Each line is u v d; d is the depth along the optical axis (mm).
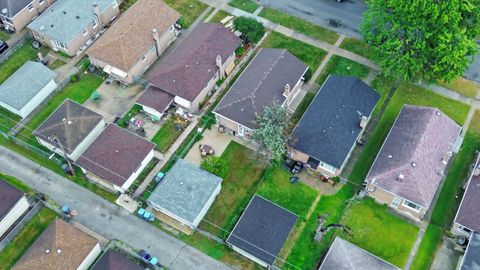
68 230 64250
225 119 75188
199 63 79562
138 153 71625
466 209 66250
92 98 80625
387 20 77250
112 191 71188
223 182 72062
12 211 66750
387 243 67000
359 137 74688
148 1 87500
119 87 82375
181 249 66438
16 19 87500
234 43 83125
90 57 82812
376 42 78875
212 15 92688
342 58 85938
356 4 93938
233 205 70125
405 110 75375
